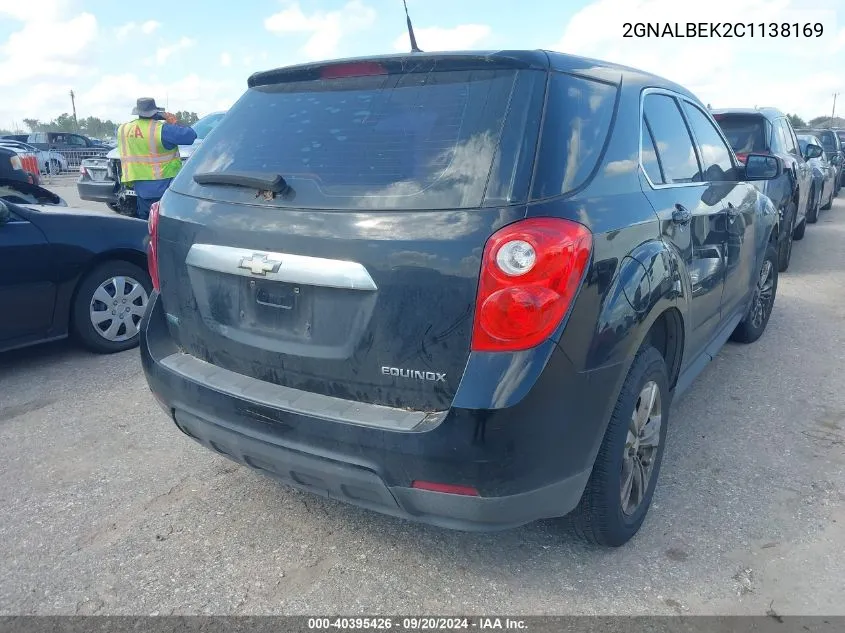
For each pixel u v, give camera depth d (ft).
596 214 8.11
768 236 16.63
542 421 7.51
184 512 10.75
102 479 11.73
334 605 8.70
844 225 39.88
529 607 8.61
